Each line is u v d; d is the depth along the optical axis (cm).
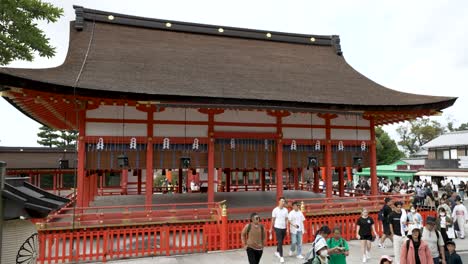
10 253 540
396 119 2211
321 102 1730
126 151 1634
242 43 2567
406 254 800
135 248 1264
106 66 1731
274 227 1244
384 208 1429
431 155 6262
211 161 1741
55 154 3706
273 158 1873
